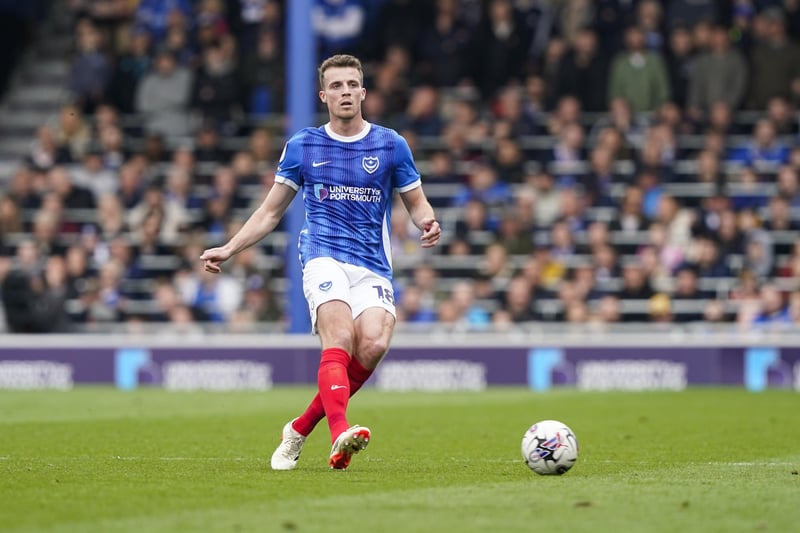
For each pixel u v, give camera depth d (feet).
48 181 257.96
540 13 264.31
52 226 246.68
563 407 165.58
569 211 232.94
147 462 97.25
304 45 209.77
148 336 222.07
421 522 65.46
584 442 117.39
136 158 255.09
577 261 230.68
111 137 260.42
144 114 264.72
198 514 68.13
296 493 76.79
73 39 295.69
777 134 247.29
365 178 90.02
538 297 219.00
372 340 87.61
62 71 302.45
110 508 70.54
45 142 261.65
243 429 131.44
